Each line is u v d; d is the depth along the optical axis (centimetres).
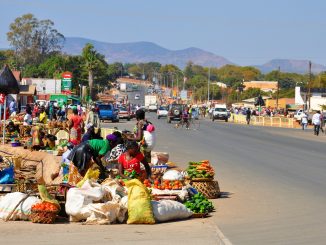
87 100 12119
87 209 1530
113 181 1647
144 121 2333
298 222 1561
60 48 19725
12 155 2880
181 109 8244
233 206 1828
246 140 5078
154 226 1504
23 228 1446
